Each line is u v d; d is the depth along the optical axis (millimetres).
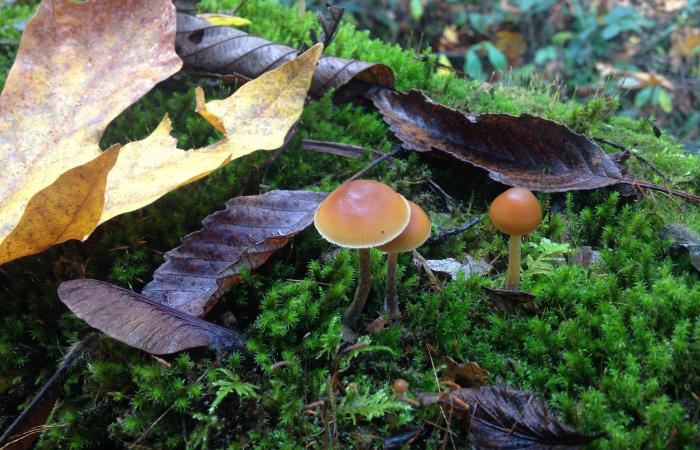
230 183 167
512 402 116
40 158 141
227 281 139
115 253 150
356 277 150
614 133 218
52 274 149
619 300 140
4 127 143
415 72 230
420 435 118
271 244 142
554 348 130
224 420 122
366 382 128
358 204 124
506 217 135
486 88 251
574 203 175
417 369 131
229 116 155
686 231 157
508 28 664
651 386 115
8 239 121
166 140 148
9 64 211
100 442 128
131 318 124
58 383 129
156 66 157
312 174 182
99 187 119
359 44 247
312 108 198
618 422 113
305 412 120
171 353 124
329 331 126
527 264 156
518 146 175
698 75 590
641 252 154
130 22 161
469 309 142
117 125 185
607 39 614
